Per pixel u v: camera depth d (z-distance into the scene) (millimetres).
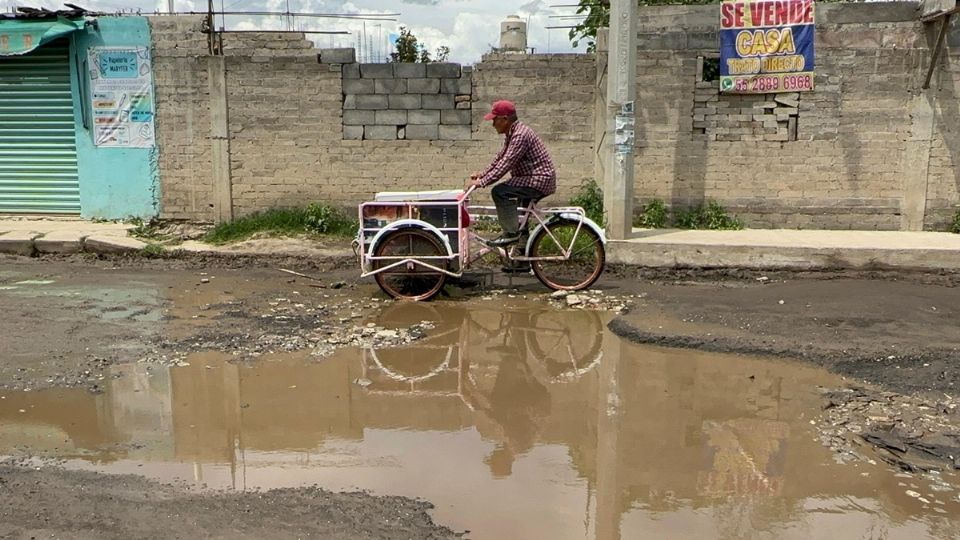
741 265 8609
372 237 7508
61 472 3879
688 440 4367
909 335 5855
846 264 8477
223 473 3938
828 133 9688
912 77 9453
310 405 4879
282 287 8000
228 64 10164
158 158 10531
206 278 8367
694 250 8633
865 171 9727
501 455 4184
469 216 7699
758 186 9914
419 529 3354
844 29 9445
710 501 3674
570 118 9961
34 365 5410
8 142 10883
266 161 10367
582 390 5168
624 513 3553
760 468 4012
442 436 4438
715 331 6102
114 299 7328
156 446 4258
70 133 10719
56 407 4746
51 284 7961
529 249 7699
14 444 4238
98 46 10336
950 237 9188
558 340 6270
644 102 9906
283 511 3480
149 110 10414
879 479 3879
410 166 10250
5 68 10648
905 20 9336
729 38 9609
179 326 6434
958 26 9258
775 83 9617
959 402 4766
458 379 5383
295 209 10383
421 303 7406
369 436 4426
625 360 5750
